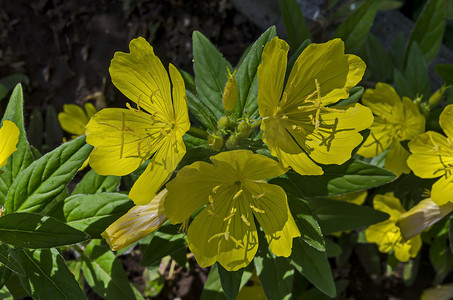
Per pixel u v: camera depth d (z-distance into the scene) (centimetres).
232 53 46
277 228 23
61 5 47
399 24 44
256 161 21
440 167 28
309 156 23
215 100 27
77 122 39
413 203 35
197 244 23
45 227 23
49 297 24
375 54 40
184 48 46
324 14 40
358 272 41
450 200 28
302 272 27
